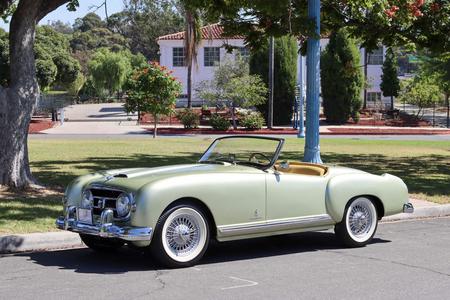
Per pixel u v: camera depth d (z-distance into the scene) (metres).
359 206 8.32
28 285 6.13
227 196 7.07
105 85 70.12
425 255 7.76
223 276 6.55
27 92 11.84
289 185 7.61
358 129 40.88
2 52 41.22
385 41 17.22
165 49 50.34
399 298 5.74
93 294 5.80
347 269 6.95
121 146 24.11
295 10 14.26
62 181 13.30
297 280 6.41
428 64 35.84
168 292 5.88
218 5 13.02
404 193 8.68
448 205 11.77
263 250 8.05
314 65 12.45
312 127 12.41
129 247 8.17
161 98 29.44
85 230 6.92
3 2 12.25
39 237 8.11
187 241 6.93
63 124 41.59
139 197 6.52
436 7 16.02
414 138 35.31
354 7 14.56
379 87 53.28
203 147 24.27
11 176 11.74
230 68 40.66
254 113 40.72
